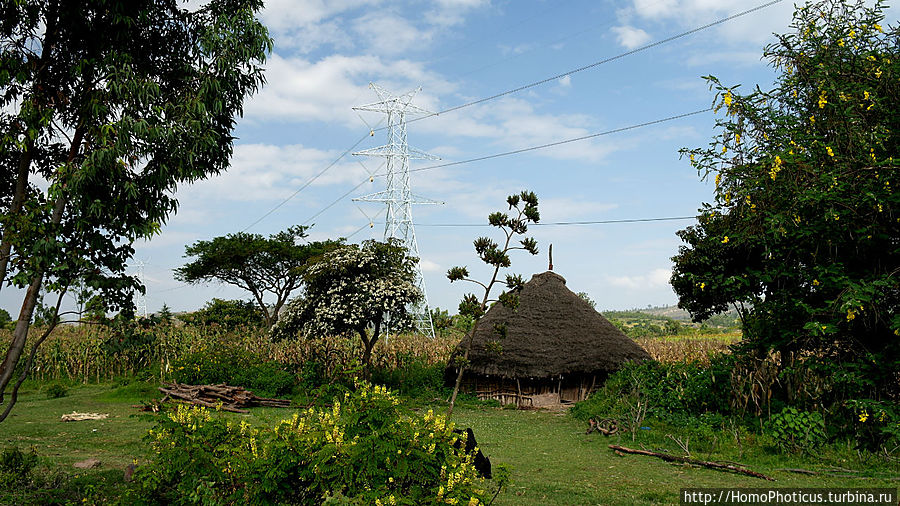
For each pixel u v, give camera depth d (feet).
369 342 54.60
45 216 18.93
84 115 19.60
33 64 19.31
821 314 31.94
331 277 52.54
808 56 33.71
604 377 52.29
